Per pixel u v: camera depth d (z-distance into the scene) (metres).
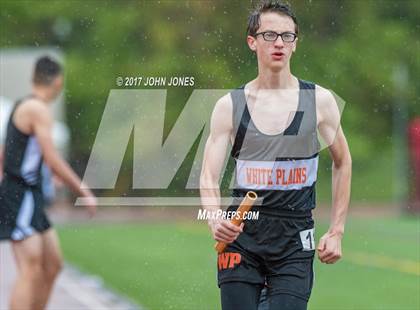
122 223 60.44
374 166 83.25
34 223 17.42
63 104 60.00
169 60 74.31
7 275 30.03
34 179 17.48
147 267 34.50
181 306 24.05
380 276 30.83
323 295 26.66
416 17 87.00
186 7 74.19
